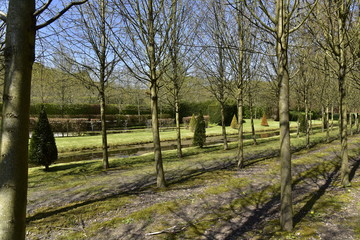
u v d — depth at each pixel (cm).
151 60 588
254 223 401
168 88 1160
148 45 586
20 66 148
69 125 2453
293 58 890
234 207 477
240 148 852
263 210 459
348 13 549
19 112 147
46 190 638
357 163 859
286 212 365
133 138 2088
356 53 617
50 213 470
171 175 771
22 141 148
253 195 545
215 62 1055
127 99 3322
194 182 663
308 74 1248
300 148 1296
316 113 4119
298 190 579
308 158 973
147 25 570
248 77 882
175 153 1307
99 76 852
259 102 3194
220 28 833
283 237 341
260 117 4206
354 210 428
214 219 422
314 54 880
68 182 730
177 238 358
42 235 380
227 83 1084
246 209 466
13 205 142
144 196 554
